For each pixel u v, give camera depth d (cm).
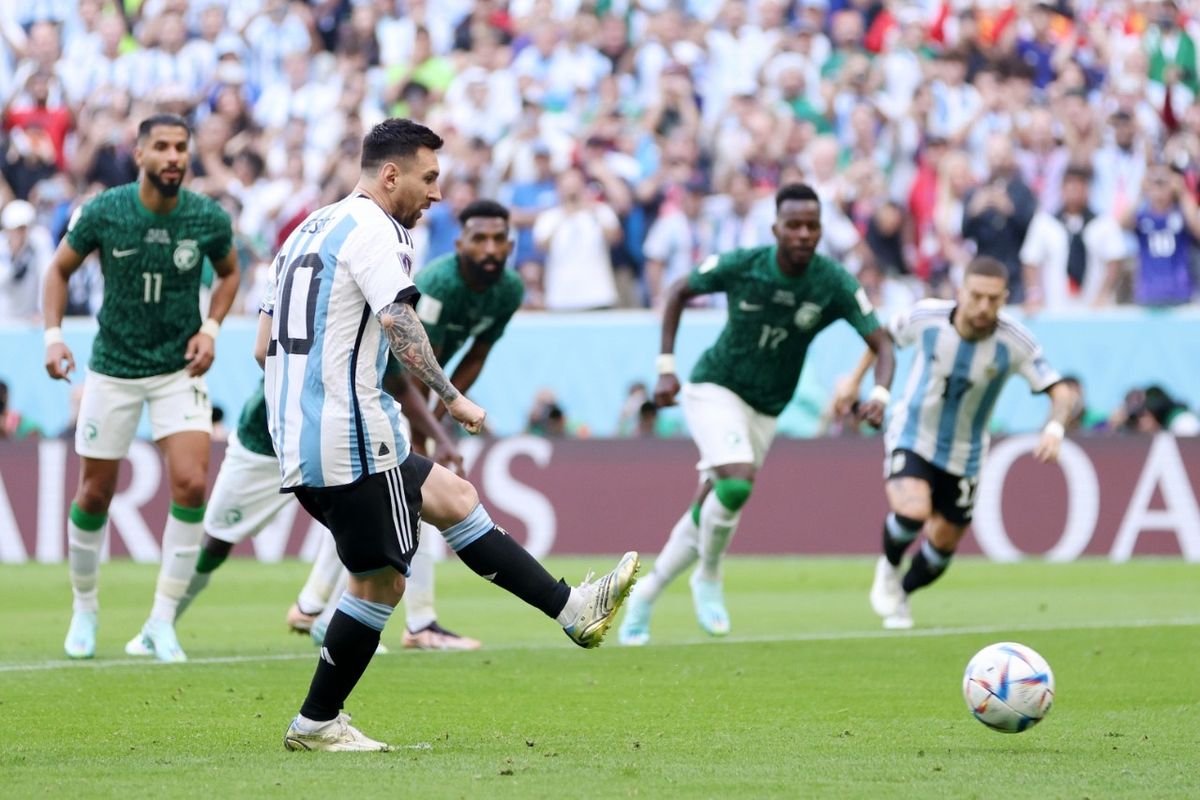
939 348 3475
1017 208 6056
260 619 3762
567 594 1889
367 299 1752
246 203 6700
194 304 2873
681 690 2506
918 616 3791
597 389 5912
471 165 6575
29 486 5703
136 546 5681
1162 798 1548
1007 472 5528
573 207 6253
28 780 1633
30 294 6450
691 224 6344
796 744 1941
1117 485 5459
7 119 7025
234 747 1895
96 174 6881
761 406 3366
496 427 5966
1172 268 5997
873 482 5553
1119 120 6388
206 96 7244
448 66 7200
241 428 3027
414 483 1822
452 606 4153
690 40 7050
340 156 6669
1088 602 4100
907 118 6581
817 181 6247
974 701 1914
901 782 1634
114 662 2845
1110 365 5759
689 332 5878
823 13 7069
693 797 1530
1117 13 6931
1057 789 1598
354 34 7356
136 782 1616
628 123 6694
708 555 3328
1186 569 5069
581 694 2456
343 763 1748
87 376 2877
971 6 6938
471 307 3169
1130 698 2400
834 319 3303
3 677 2611
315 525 5631
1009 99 6625
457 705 2323
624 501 5584
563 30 7162
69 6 7562
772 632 3456
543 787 1579
